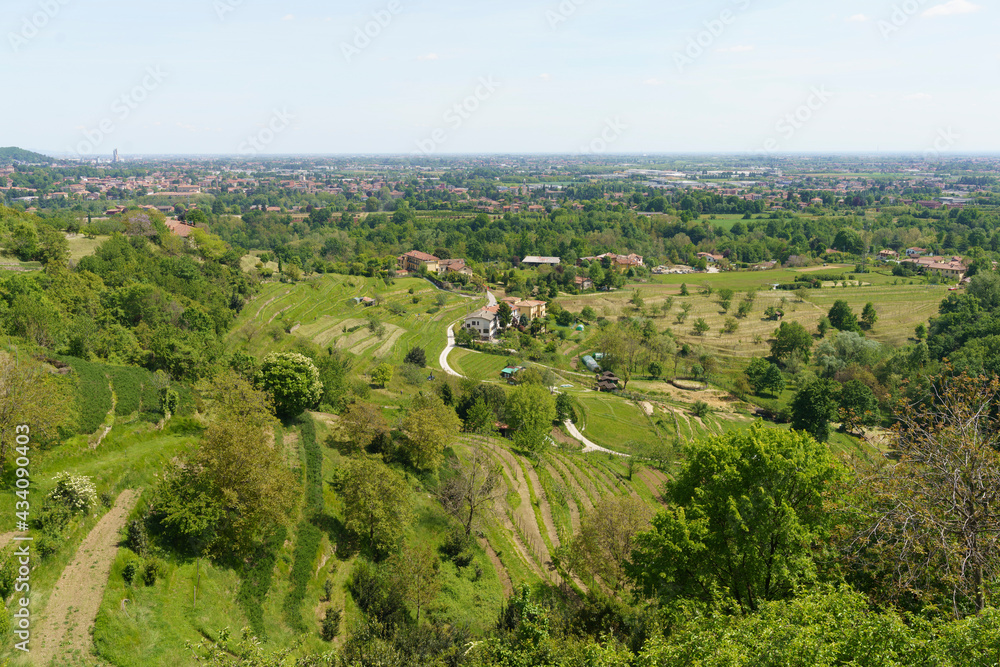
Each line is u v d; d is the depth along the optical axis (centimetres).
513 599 3841
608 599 4012
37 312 5866
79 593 2948
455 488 5412
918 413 3169
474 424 8544
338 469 5259
